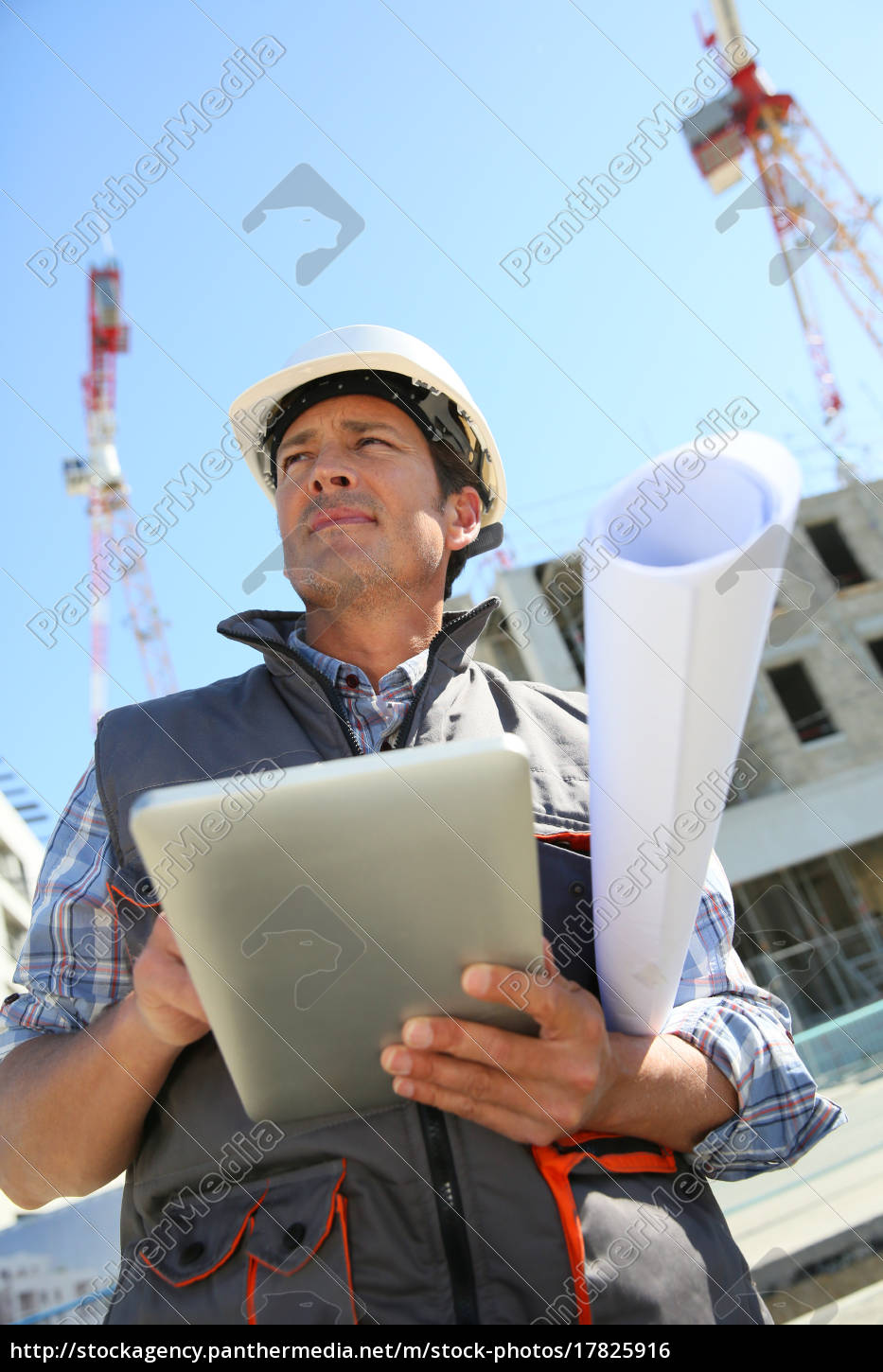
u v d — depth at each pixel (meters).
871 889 10.80
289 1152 0.88
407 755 0.66
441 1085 0.81
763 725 11.46
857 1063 5.06
